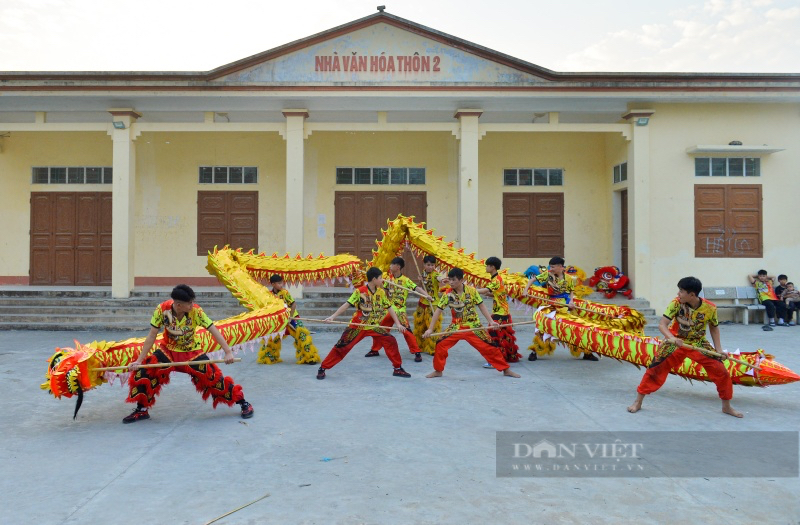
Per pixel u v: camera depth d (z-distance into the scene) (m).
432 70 12.61
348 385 7.13
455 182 15.23
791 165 13.27
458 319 7.59
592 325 7.34
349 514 3.60
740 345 10.14
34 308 12.36
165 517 3.55
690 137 13.14
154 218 15.17
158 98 12.61
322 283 15.16
